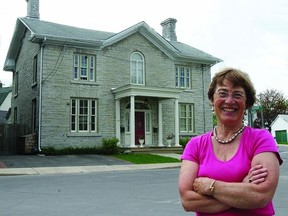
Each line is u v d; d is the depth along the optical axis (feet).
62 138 72.28
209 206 7.02
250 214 6.97
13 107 99.30
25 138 71.26
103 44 77.61
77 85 75.00
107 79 78.64
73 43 74.74
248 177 6.93
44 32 72.69
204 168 7.47
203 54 94.17
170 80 86.99
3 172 46.78
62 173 48.21
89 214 21.88
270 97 217.77
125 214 21.83
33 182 37.47
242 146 7.38
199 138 8.09
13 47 94.63
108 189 32.30
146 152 76.33
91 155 70.69
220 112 7.78
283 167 55.57
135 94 73.97
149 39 84.58
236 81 7.73
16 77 97.40
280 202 25.62
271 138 7.31
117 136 77.92
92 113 76.64
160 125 81.66
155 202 25.84
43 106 71.15
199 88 91.45
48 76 72.23
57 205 24.79
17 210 23.18
